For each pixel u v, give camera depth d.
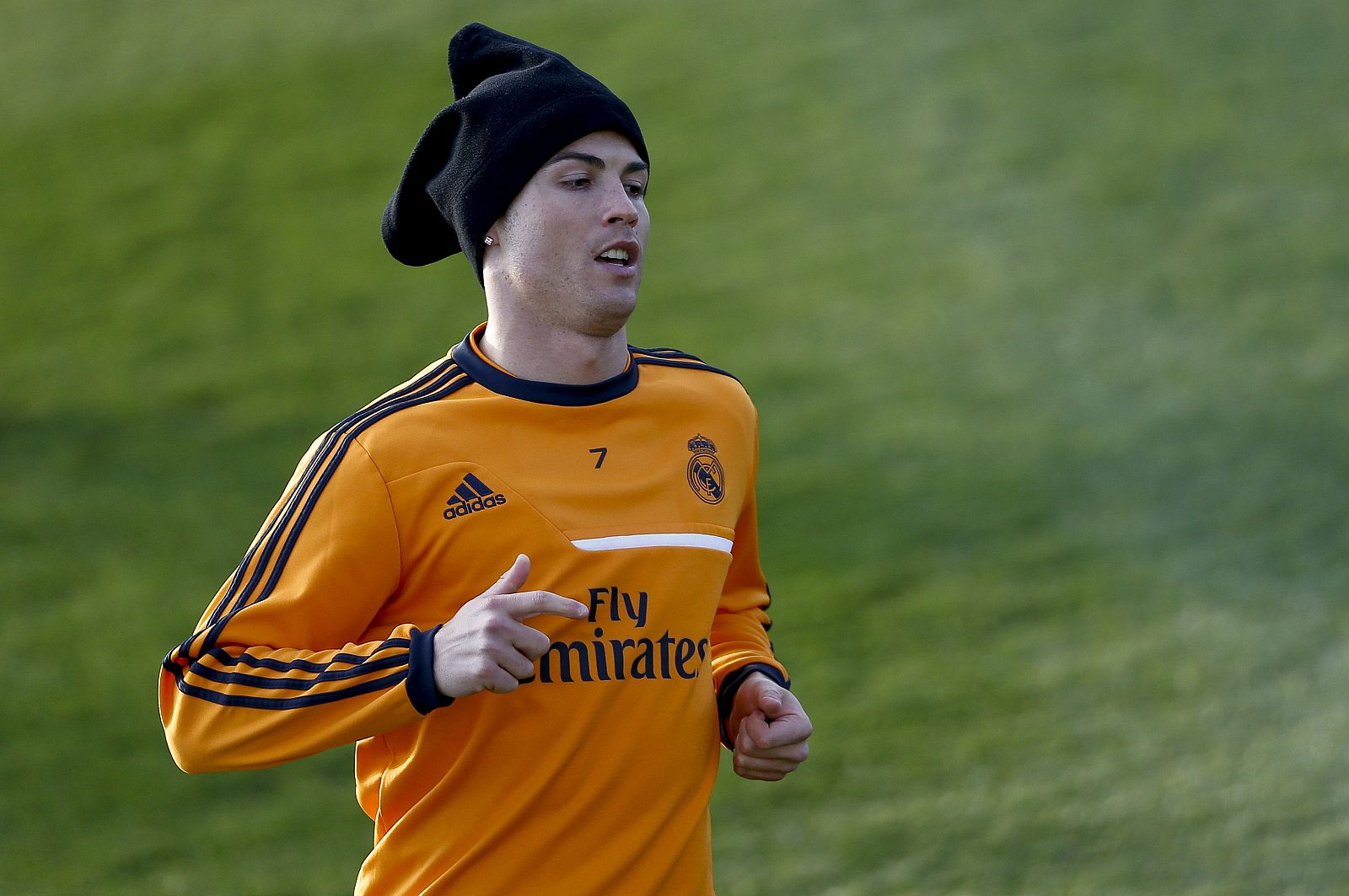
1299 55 51.09
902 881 16.39
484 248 7.14
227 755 6.30
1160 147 46.28
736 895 16.27
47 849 18.78
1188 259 39.66
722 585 7.34
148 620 25.86
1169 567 24.78
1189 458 29.12
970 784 18.55
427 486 6.66
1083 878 16.20
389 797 6.95
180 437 34.94
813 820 17.95
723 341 37.91
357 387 37.44
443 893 6.73
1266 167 44.34
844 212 45.16
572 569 6.73
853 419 32.62
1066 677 21.31
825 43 56.38
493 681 5.96
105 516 30.58
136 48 62.06
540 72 7.04
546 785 6.67
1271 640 21.95
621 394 7.16
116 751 21.39
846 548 26.44
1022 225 42.78
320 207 49.03
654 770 6.87
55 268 46.44
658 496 7.07
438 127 7.20
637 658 6.83
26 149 55.06
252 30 62.47
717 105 52.88
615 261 6.95
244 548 28.92
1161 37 53.56
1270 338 34.75
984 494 28.28
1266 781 18.00
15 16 66.06
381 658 6.15
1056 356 35.09
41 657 24.58
